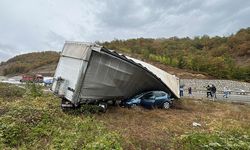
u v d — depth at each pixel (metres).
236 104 22.12
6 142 8.05
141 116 14.13
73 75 13.70
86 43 13.63
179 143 8.50
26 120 9.70
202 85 47.91
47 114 10.70
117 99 15.81
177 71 66.12
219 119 14.09
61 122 10.49
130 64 14.95
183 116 15.08
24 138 8.36
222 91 37.97
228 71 59.62
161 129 11.28
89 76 13.65
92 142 7.78
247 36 100.06
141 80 16.23
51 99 17.62
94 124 10.88
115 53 14.05
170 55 91.88
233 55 93.38
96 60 13.64
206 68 66.44
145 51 92.62
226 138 8.14
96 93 14.32
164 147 8.48
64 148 7.48
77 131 9.54
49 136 8.77
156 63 76.19
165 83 17.69
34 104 15.02
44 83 39.19
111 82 14.70
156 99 17.30
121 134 9.46
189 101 20.81
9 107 12.21
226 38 107.25
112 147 7.58
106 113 14.38
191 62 70.25
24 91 20.81
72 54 14.33
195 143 7.84
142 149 8.26
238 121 13.54
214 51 95.19
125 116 13.84
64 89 14.04
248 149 7.34
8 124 8.99
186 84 48.78
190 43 110.69
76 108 14.02
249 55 90.12
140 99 16.78
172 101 18.84
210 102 22.12
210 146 7.39
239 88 44.72
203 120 14.03
